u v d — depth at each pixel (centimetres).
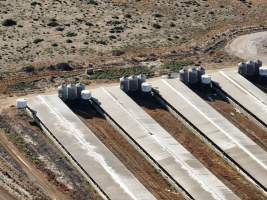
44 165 16062
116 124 17862
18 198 14475
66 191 15238
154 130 17675
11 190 14725
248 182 16088
